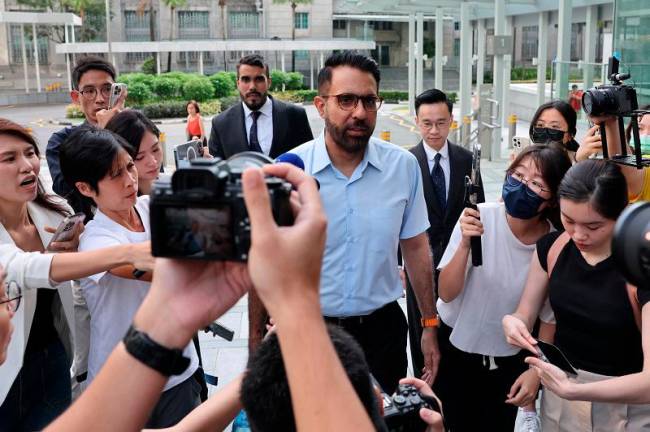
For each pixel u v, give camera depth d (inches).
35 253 97.0
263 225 36.3
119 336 104.2
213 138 225.3
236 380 66.8
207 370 180.7
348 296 115.3
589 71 477.1
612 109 114.2
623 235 50.0
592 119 120.9
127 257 94.0
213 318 43.7
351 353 48.4
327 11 1972.2
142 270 94.9
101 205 107.7
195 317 43.2
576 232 92.4
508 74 661.3
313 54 1662.2
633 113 111.3
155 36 1904.5
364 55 112.0
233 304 43.8
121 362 42.2
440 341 127.0
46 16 1264.8
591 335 95.4
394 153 119.9
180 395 105.4
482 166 487.5
